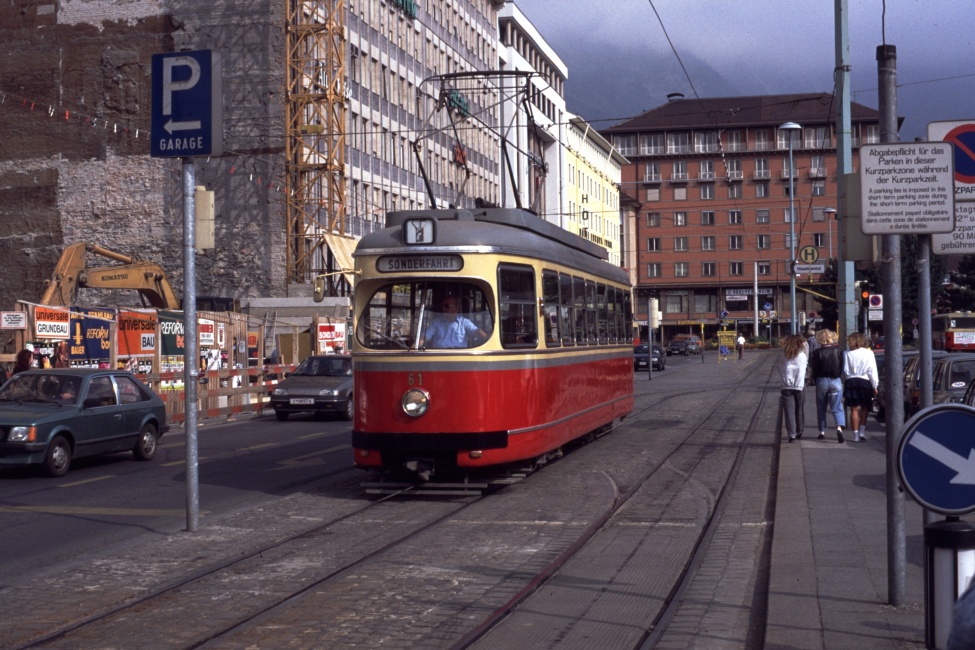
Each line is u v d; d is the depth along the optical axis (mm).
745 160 113500
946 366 20547
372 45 57094
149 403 18859
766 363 70688
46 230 52688
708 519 11898
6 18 53312
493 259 13633
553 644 7062
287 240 50531
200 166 51812
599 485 14562
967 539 5508
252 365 32219
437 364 13344
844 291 21828
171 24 52094
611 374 20109
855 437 19266
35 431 15961
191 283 11336
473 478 14195
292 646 6980
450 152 69000
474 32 75000
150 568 9547
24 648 6996
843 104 20594
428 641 7086
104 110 52438
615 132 115750
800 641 6465
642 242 115750
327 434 23859
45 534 11359
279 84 51375
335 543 10641
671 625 7523
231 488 14914
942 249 7660
